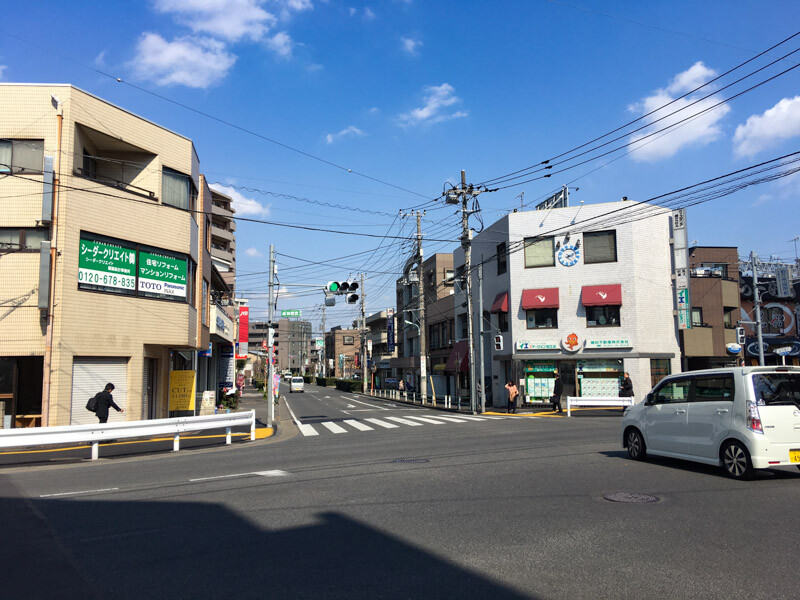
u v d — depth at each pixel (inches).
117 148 762.8
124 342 722.2
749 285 1373.0
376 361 2824.8
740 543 218.8
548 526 246.1
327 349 5187.0
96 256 697.6
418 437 631.8
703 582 180.2
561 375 1187.3
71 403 666.2
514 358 1205.1
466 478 359.3
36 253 654.5
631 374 1125.1
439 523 253.8
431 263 1903.3
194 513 278.5
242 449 568.4
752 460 330.3
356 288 885.2
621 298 1133.1
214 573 194.5
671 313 1158.3
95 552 218.5
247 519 265.3
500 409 1197.1
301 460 462.0
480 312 1170.0
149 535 240.7
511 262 1232.8
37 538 238.4
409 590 177.6
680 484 331.6
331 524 254.5
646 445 414.6
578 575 188.2
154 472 418.3
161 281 778.2
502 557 207.2
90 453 557.0
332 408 1403.8
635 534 232.4
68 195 666.2
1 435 474.0
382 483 346.9
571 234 1190.9
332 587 180.9
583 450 487.5
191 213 848.3
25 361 655.8
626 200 1154.0
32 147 666.2
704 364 1312.7
